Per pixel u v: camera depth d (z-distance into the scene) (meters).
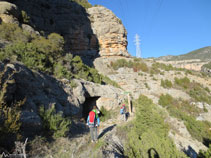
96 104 13.87
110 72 27.98
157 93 24.55
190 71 30.45
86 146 4.68
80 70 15.23
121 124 9.74
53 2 30.16
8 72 4.73
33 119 4.45
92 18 36.03
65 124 5.67
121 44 35.03
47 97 6.93
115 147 5.29
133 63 30.05
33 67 7.82
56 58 12.68
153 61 34.03
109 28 34.78
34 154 3.32
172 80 26.78
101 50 33.97
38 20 24.45
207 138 13.76
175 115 17.47
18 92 5.17
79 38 31.34
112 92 15.50
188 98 23.98
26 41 10.48
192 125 14.89
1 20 11.93
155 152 3.80
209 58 104.31
